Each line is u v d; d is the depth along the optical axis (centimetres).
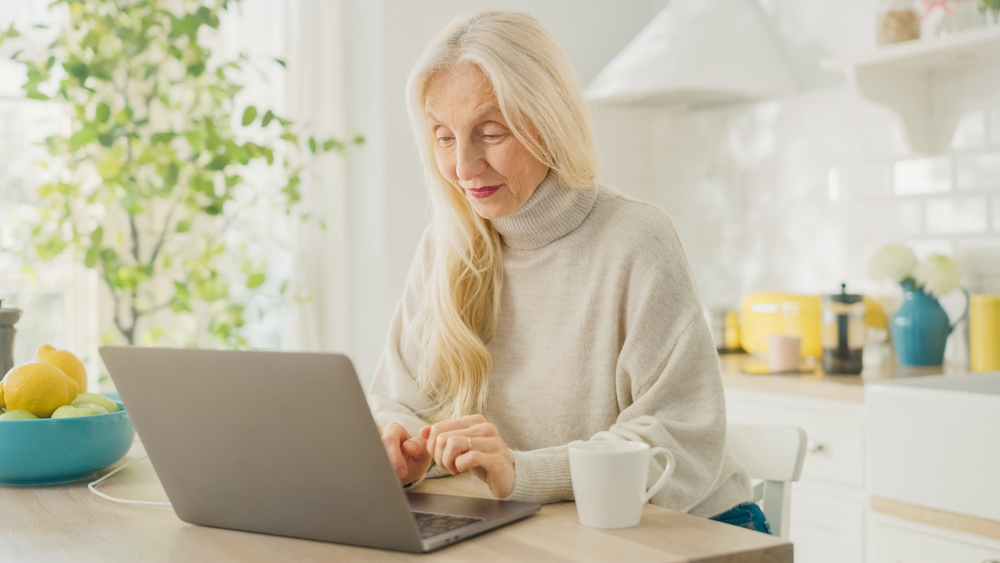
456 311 130
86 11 231
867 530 192
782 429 126
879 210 249
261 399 78
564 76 119
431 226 148
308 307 288
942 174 234
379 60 274
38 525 90
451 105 115
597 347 123
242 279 284
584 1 307
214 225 279
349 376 73
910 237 242
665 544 79
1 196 254
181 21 229
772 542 80
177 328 271
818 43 267
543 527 86
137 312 240
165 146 232
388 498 76
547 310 128
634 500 86
